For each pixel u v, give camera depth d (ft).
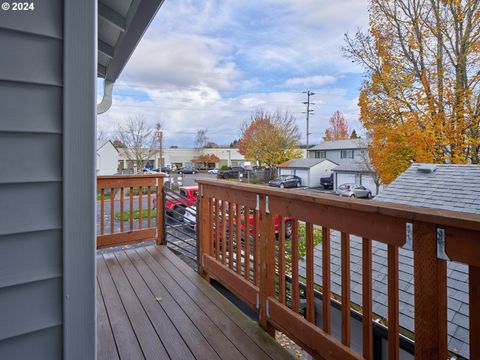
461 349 8.79
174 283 8.41
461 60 31.96
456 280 11.25
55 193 2.74
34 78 2.63
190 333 5.98
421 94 32.89
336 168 77.66
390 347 3.70
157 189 12.22
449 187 19.94
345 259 4.34
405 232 3.48
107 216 31.60
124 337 5.82
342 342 4.37
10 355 2.58
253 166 95.76
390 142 33.94
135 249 11.61
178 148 126.11
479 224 2.73
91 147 2.85
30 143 2.64
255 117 90.89
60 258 2.77
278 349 5.48
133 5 7.91
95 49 2.85
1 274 2.55
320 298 12.33
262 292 6.13
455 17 32.09
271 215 5.92
